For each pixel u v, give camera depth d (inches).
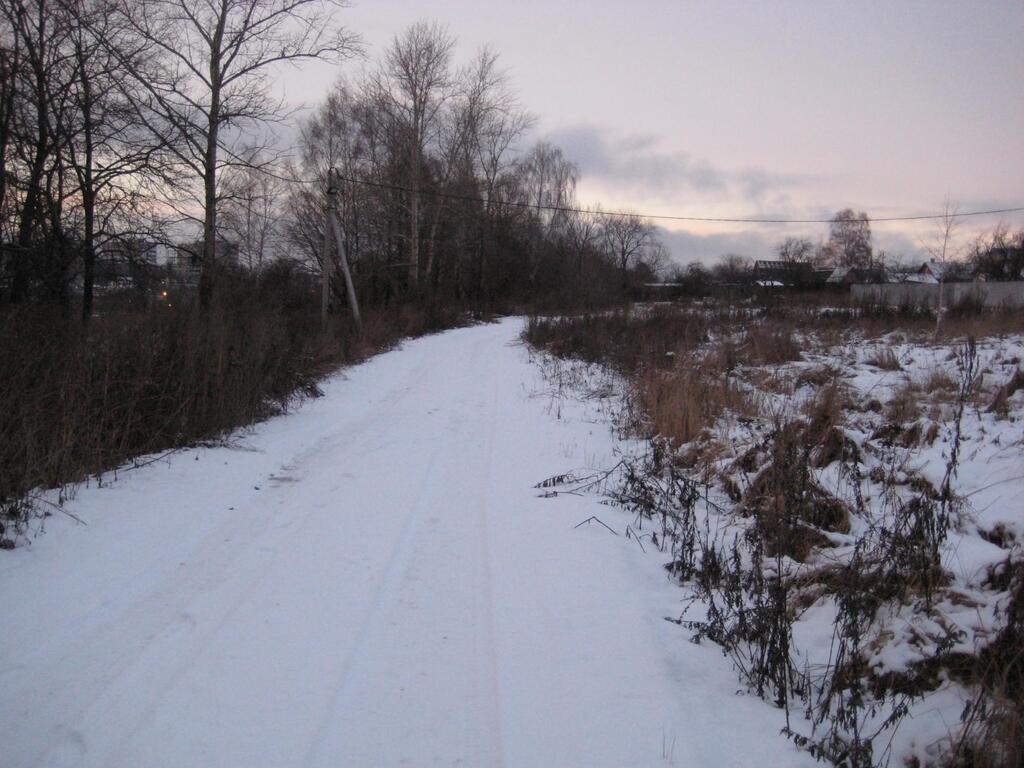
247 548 209.6
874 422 334.6
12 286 476.1
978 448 263.3
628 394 470.0
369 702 134.1
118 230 576.7
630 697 137.2
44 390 275.6
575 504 259.4
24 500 226.7
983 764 109.7
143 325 355.9
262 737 123.2
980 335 658.8
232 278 802.2
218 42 756.6
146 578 186.1
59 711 128.6
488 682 141.9
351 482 284.8
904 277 2010.3
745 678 145.5
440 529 229.8
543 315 1498.5
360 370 673.6
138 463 294.5
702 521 238.1
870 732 125.0
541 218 2472.9
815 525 208.5
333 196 975.0
